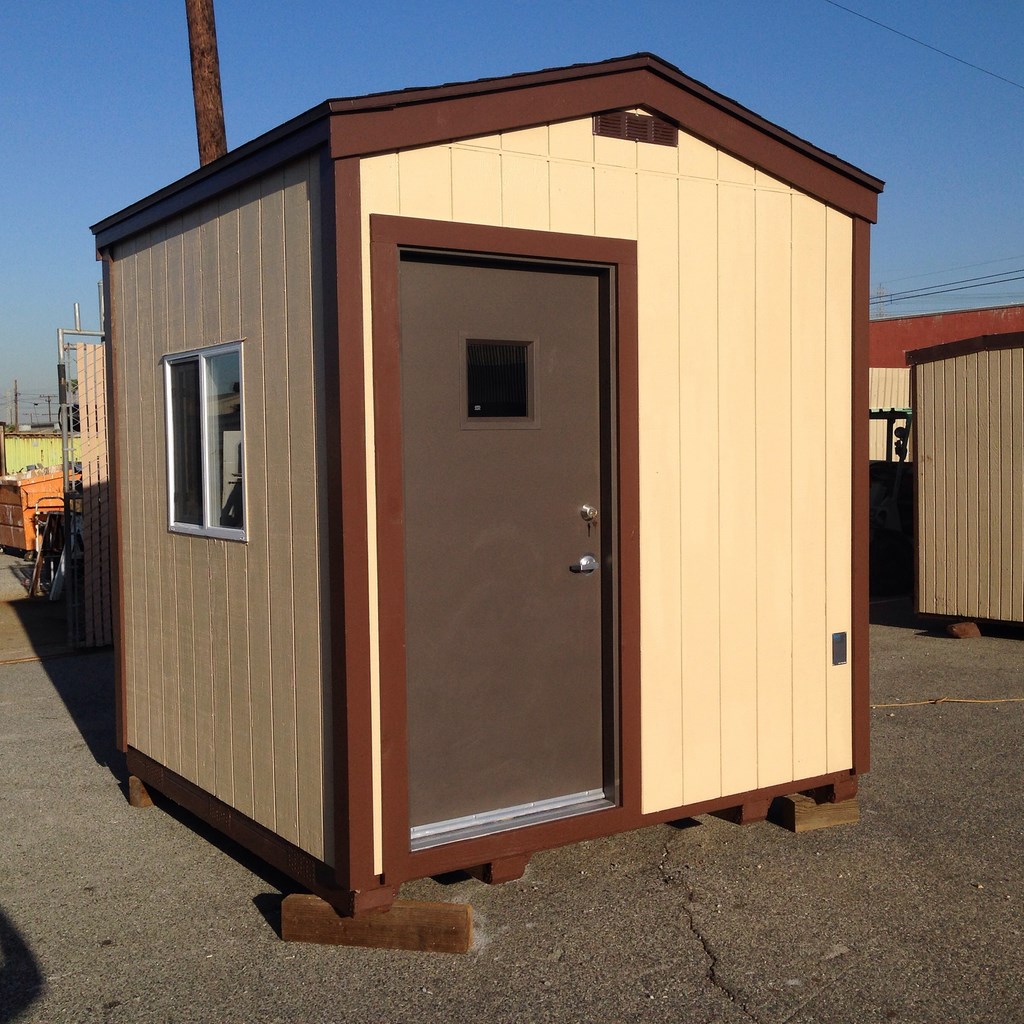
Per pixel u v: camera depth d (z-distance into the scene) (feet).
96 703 25.43
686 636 14.29
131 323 17.25
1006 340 29.35
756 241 14.75
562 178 13.10
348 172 11.61
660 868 14.16
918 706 22.79
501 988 11.12
